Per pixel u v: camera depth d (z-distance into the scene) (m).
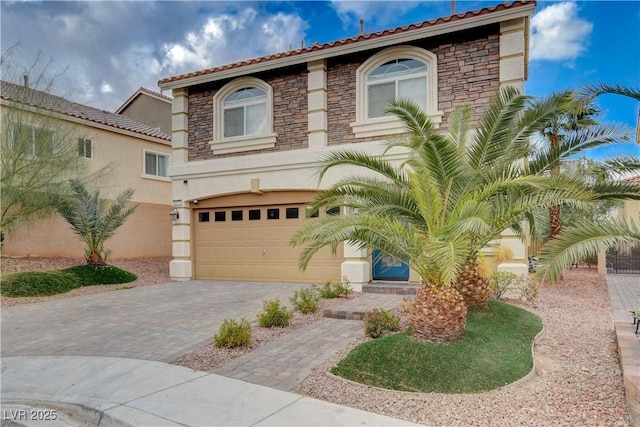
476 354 6.05
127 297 12.15
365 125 12.82
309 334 7.82
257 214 14.91
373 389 5.31
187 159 16.03
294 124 14.05
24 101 13.69
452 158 6.57
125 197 16.23
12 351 7.20
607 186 6.19
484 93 11.48
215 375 5.86
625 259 18.25
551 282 4.90
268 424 4.38
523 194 6.82
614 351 6.90
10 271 14.05
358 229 6.46
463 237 5.95
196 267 15.91
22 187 13.56
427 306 6.39
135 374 5.97
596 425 4.36
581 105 6.77
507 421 4.47
